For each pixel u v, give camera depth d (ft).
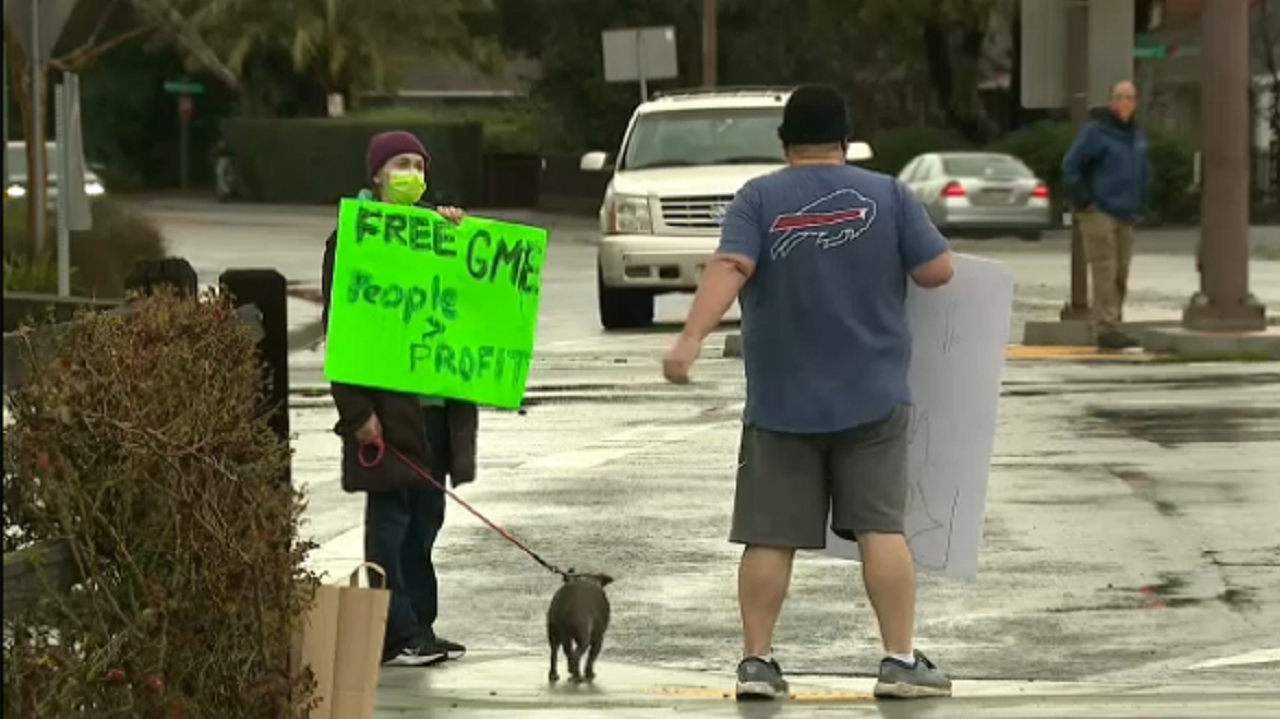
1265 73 493.36
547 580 102.53
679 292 237.04
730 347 201.26
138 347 56.24
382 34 613.52
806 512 74.33
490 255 77.61
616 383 178.29
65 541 53.78
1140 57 426.92
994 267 75.87
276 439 61.16
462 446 81.66
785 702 75.00
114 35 529.04
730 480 129.49
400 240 76.43
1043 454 136.46
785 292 72.95
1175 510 117.08
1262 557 105.40
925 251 73.36
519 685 79.77
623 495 124.57
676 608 96.22
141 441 54.49
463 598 98.78
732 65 536.01
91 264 249.14
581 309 265.34
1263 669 84.74
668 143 235.81
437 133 587.68
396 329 76.59
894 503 73.82
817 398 72.74
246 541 56.65
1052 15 204.85
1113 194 200.13
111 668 53.57
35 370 55.72
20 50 243.40
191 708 55.16
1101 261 201.67
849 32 520.83
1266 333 194.08
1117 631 91.40
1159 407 157.58
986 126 555.28
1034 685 80.74
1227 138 194.90
